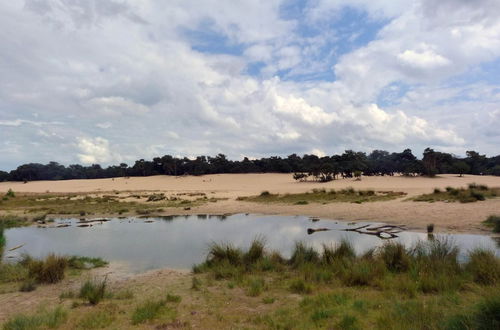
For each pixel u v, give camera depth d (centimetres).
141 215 2995
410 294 720
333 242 1515
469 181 7938
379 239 1566
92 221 2659
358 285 842
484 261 820
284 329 580
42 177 16975
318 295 761
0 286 994
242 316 668
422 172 10294
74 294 891
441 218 1973
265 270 1075
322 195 3853
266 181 11075
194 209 3347
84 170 18462
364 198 3388
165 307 744
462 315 512
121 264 1277
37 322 658
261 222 2384
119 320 668
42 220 2703
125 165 16288
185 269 1180
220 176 13450
